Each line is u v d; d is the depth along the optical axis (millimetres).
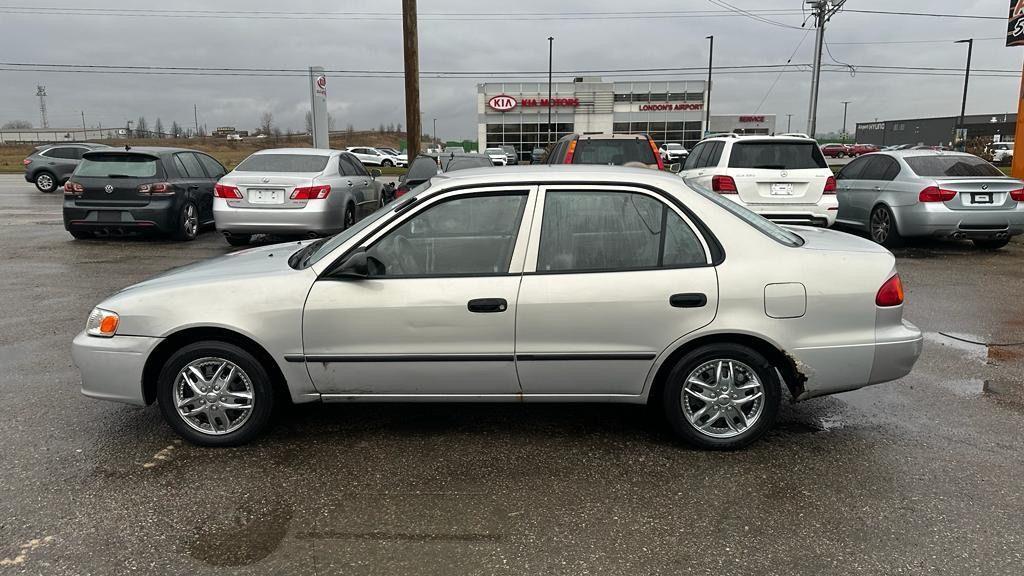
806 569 2838
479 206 3865
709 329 3748
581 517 3246
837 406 4613
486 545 3016
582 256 3809
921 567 2848
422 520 3221
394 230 3867
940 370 5297
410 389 3896
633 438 4121
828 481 3578
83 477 3619
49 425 4273
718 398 3871
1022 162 14016
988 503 3352
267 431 4227
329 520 3219
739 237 3822
